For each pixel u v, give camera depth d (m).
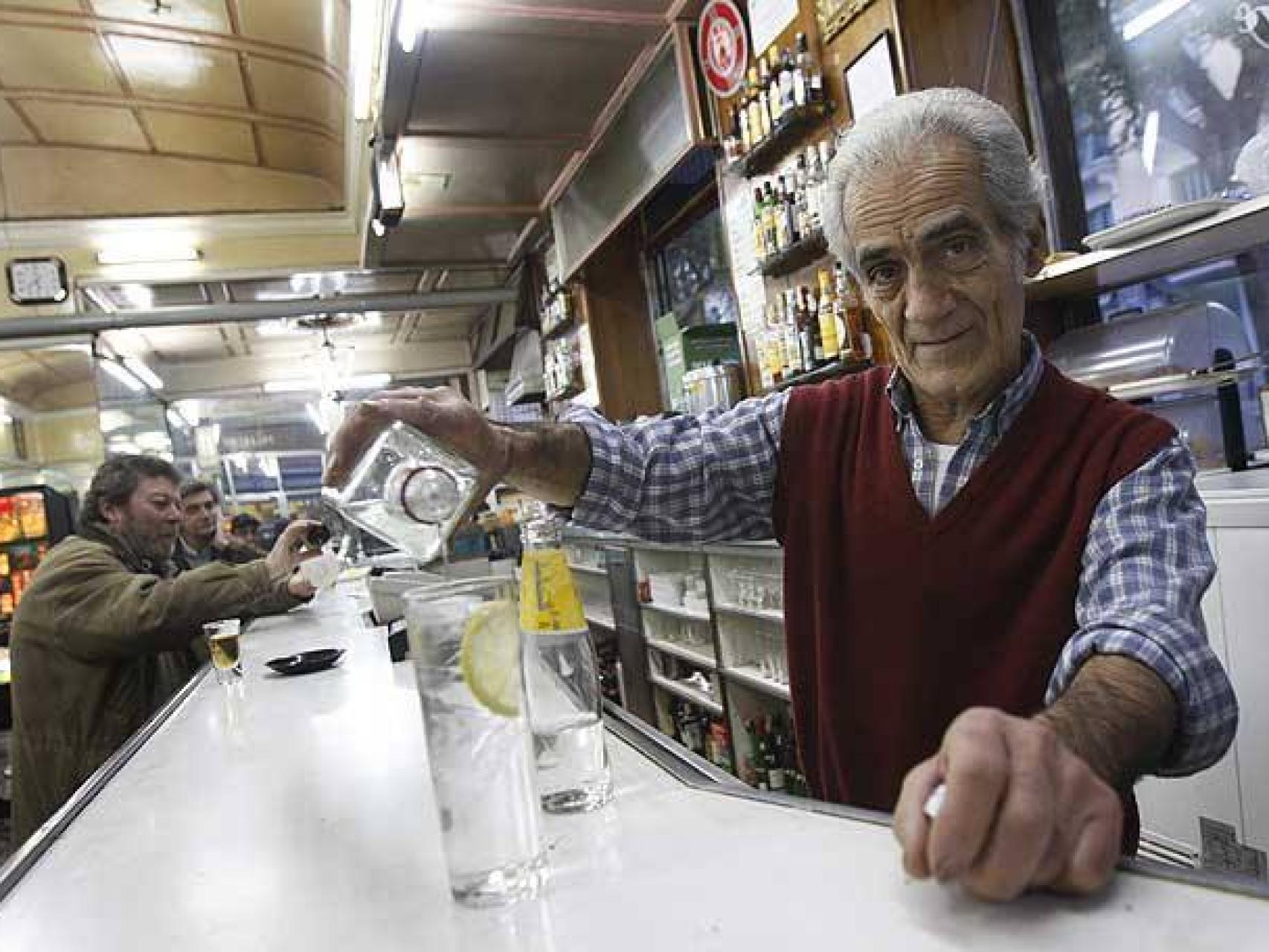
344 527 4.16
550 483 1.13
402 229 4.59
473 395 8.52
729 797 0.73
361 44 2.99
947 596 0.94
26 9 3.83
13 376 5.70
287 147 5.35
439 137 3.51
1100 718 0.58
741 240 2.95
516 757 0.60
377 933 0.55
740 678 2.98
